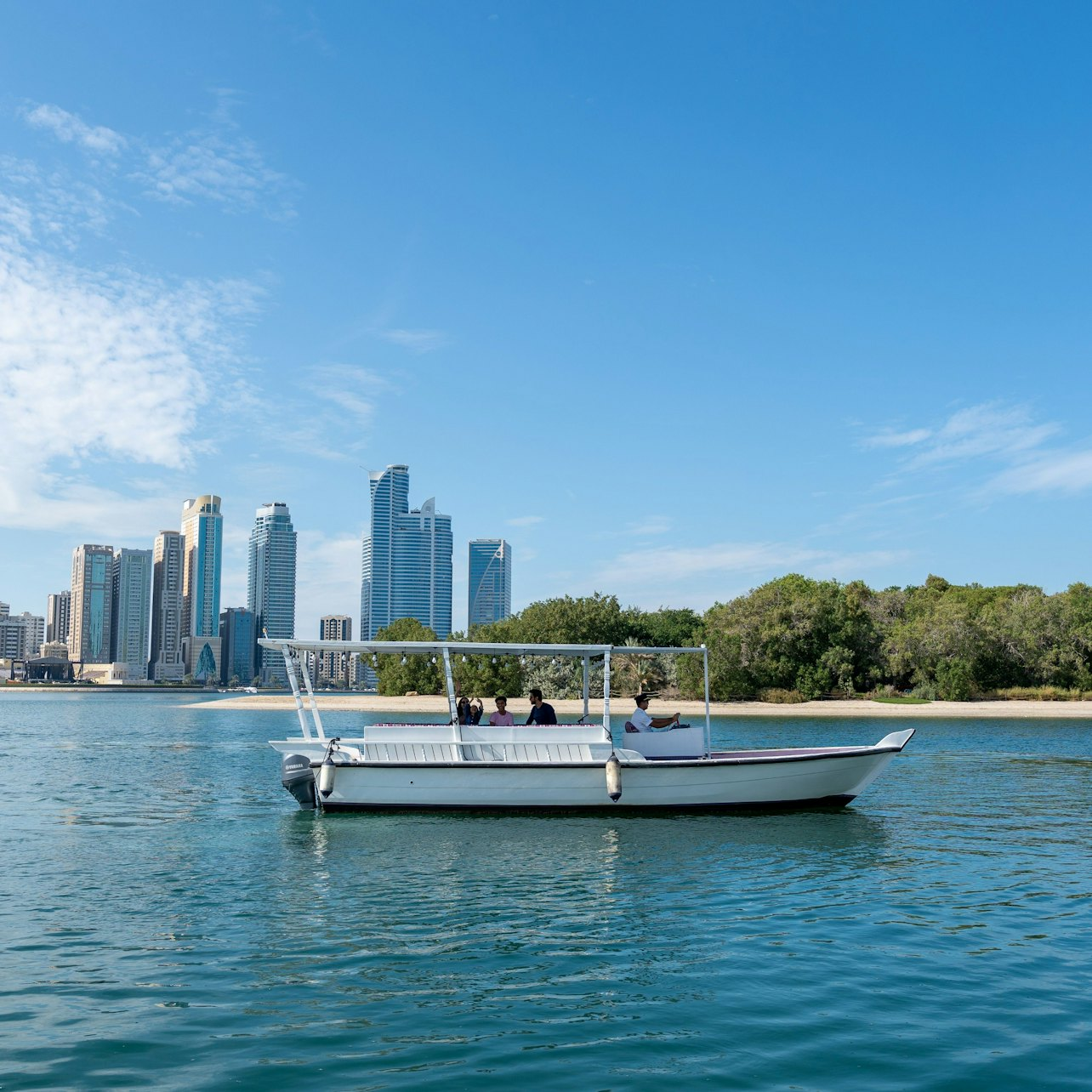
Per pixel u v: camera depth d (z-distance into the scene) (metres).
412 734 20.06
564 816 19.72
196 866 15.17
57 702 138.12
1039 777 28.97
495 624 94.94
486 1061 7.51
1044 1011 8.68
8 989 9.18
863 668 80.69
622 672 52.78
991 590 102.94
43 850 16.61
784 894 13.32
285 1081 7.11
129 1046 7.78
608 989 9.25
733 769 20.05
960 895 13.32
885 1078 7.24
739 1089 7.02
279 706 88.94
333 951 10.48
